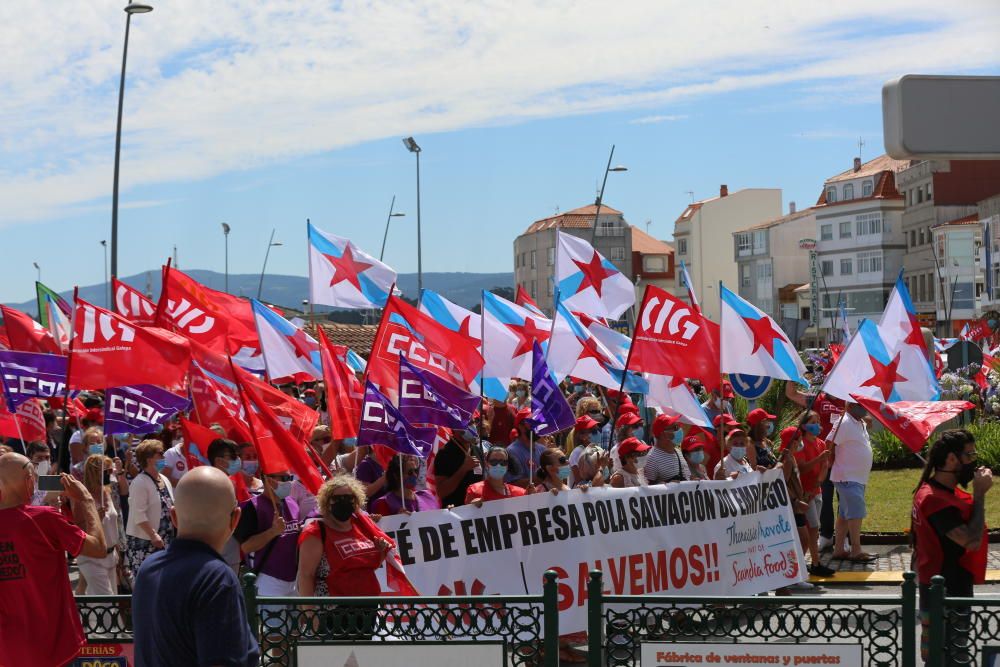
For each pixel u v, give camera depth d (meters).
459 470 10.83
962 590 7.29
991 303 79.50
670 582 9.68
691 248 118.75
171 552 4.62
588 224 116.38
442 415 10.09
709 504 10.16
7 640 6.58
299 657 6.52
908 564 12.77
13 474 6.66
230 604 4.51
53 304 16.31
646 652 6.57
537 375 10.87
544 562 8.84
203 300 15.54
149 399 10.96
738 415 21.89
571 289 16.16
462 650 6.49
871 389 12.00
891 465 19.50
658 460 10.80
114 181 26.14
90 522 7.24
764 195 118.94
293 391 18.19
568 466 9.57
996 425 20.00
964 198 93.31
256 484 9.66
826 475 13.20
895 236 101.81
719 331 11.82
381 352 11.34
